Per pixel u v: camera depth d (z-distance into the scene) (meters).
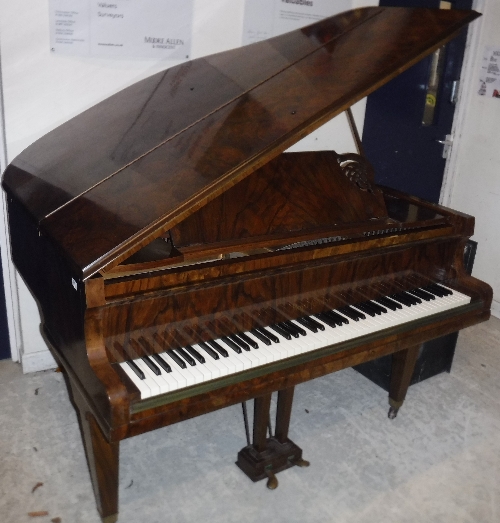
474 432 2.37
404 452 2.22
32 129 2.29
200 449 2.17
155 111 1.98
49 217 1.58
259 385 1.54
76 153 1.93
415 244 1.93
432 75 3.39
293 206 1.76
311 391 2.59
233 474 2.05
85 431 1.64
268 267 1.60
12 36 2.14
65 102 2.32
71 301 1.45
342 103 1.55
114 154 1.79
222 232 1.61
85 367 1.42
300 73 1.81
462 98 3.50
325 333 1.67
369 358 1.77
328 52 1.90
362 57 1.75
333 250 1.71
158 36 2.40
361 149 2.20
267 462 2.00
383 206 1.99
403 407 2.51
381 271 1.88
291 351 1.57
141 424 1.37
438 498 1.99
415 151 3.51
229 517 1.85
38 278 1.77
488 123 3.40
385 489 2.02
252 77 1.93
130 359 1.47
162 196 1.43
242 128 1.61
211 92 1.94
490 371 2.84
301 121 1.51
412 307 1.89
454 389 2.67
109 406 1.31
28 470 2.00
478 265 3.58
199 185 1.41
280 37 2.24
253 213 1.68
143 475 2.02
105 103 2.29
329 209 1.83
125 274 1.43
